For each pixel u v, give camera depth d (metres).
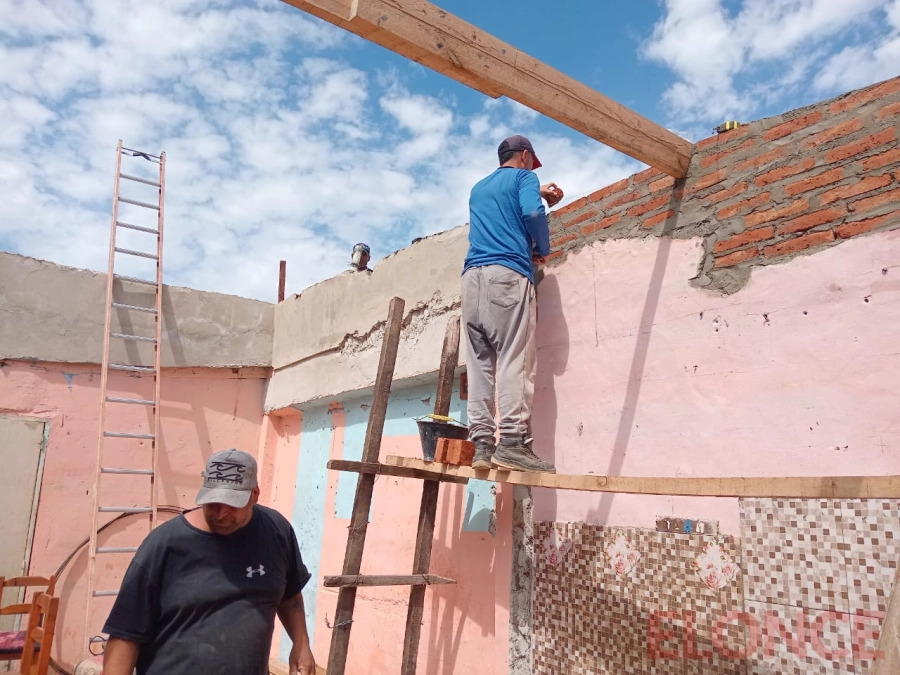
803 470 2.78
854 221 2.81
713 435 3.12
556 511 3.75
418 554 4.07
